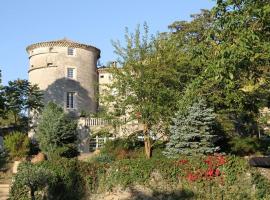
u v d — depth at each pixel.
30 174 25.42
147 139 33.81
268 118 34.66
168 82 33.81
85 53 54.50
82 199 26.67
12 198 25.89
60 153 36.47
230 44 11.48
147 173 26.56
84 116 49.50
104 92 35.53
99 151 37.72
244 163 25.92
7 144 36.84
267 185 25.47
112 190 26.78
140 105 33.25
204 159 26.42
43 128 37.81
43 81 52.62
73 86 52.97
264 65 12.67
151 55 34.16
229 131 34.00
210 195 25.66
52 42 52.75
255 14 11.45
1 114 45.41
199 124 30.31
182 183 26.22
